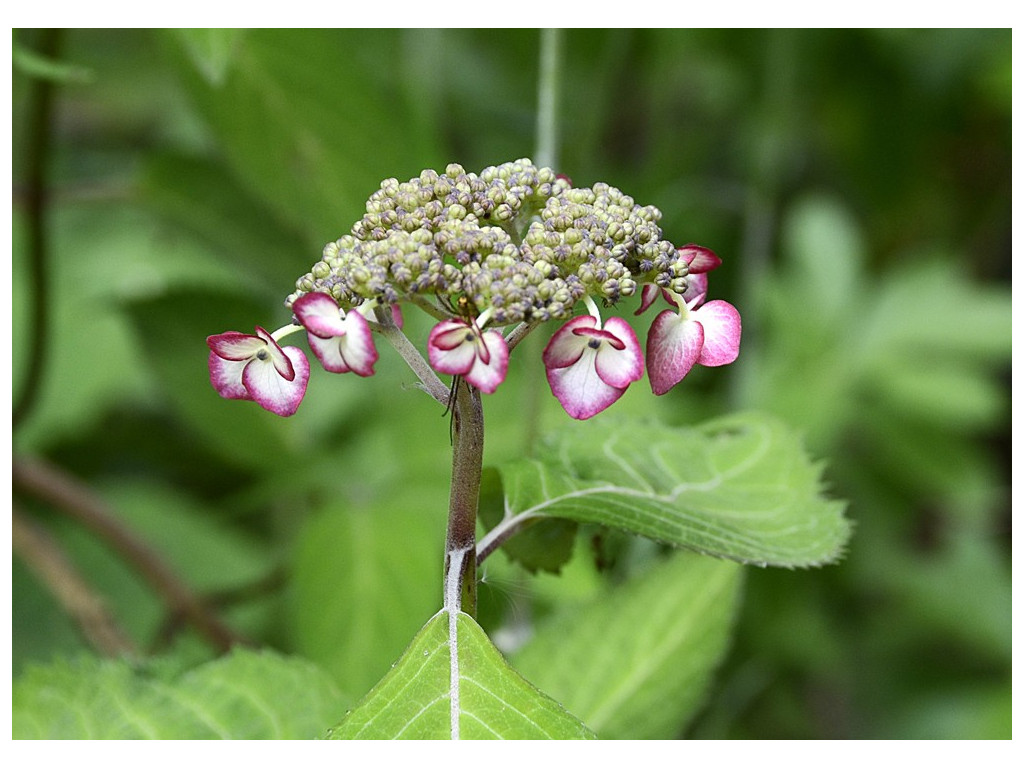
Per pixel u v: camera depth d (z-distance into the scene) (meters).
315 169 0.67
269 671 0.54
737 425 0.56
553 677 0.56
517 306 0.46
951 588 0.93
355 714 0.48
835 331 0.90
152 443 0.87
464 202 0.48
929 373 0.88
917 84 1.00
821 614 0.88
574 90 1.04
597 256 0.47
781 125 0.94
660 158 0.95
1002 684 0.90
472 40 1.04
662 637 0.57
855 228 1.04
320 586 0.64
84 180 1.01
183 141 1.03
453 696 0.48
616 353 0.46
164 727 0.53
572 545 0.53
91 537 0.84
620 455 0.55
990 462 1.02
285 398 0.47
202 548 0.87
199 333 0.74
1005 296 0.92
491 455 0.70
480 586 0.53
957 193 1.07
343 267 0.47
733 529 0.52
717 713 0.63
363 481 0.76
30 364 0.71
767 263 0.93
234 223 0.75
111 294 0.77
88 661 0.54
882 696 0.92
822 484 0.54
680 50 0.98
